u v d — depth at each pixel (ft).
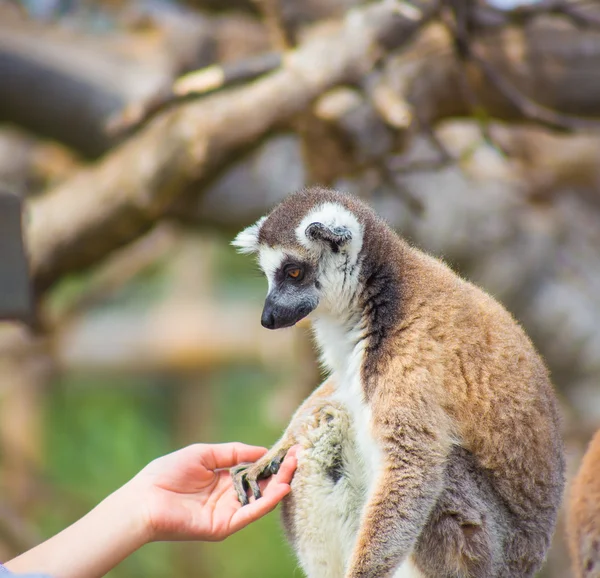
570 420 34.86
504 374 16.17
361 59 25.79
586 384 36.04
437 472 15.83
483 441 16.08
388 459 16.07
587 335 35.91
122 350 58.65
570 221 39.58
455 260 36.81
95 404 71.20
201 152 27.53
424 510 15.76
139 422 70.90
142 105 25.88
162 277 74.28
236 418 71.77
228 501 16.76
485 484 16.28
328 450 17.44
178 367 59.62
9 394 55.36
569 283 37.17
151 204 30.32
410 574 16.62
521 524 16.51
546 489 16.55
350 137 27.30
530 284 36.88
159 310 62.85
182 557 54.19
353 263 17.39
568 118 30.27
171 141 28.91
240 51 36.06
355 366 17.22
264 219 18.90
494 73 26.53
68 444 68.54
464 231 36.35
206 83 25.99
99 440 68.80
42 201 33.78
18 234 20.65
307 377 32.89
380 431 16.25
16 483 49.24
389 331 16.80
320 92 25.95
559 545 30.27
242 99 26.68
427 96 30.42
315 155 27.89
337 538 17.29
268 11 30.07
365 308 17.26
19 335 48.08
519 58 30.42
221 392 73.77
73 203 31.68
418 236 35.91
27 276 20.76
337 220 17.46
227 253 69.21
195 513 16.30
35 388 57.00
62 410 70.03
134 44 41.32
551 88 30.73
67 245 31.89
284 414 36.55
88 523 15.70
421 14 25.67
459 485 16.07
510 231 36.96
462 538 15.97
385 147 27.76
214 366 60.44
